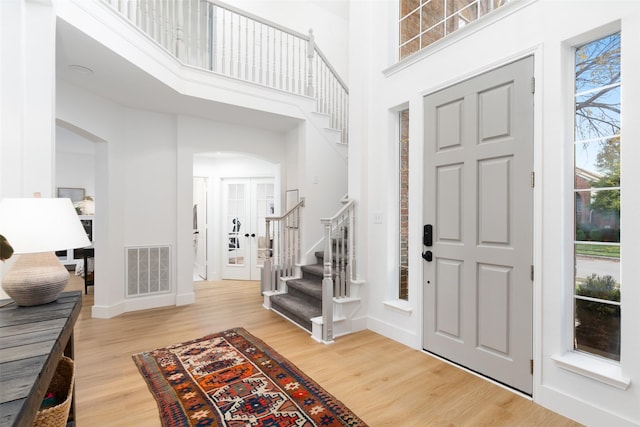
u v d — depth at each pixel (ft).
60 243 4.59
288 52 15.51
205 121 14.37
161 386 7.04
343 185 15.76
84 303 13.93
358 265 10.61
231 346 9.22
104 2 8.00
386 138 9.93
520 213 6.61
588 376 5.56
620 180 5.33
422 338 8.82
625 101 5.24
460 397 6.54
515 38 6.69
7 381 2.89
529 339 6.44
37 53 6.48
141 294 13.05
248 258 19.45
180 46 11.49
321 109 16.06
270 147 16.21
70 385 4.78
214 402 6.44
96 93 11.18
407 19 9.98
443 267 8.23
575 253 6.09
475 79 7.47
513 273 6.73
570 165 6.09
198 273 21.63
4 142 6.08
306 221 14.61
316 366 7.95
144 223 13.08
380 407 6.24
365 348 9.01
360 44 10.62
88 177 23.66
